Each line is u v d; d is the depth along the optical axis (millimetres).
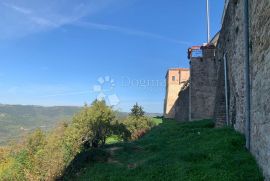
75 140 25344
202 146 14906
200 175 10922
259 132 10375
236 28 16359
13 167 26250
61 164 19297
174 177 11359
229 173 10555
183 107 41812
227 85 21062
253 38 11172
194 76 35594
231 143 13781
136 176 12328
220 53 24562
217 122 22422
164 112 63062
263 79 9531
